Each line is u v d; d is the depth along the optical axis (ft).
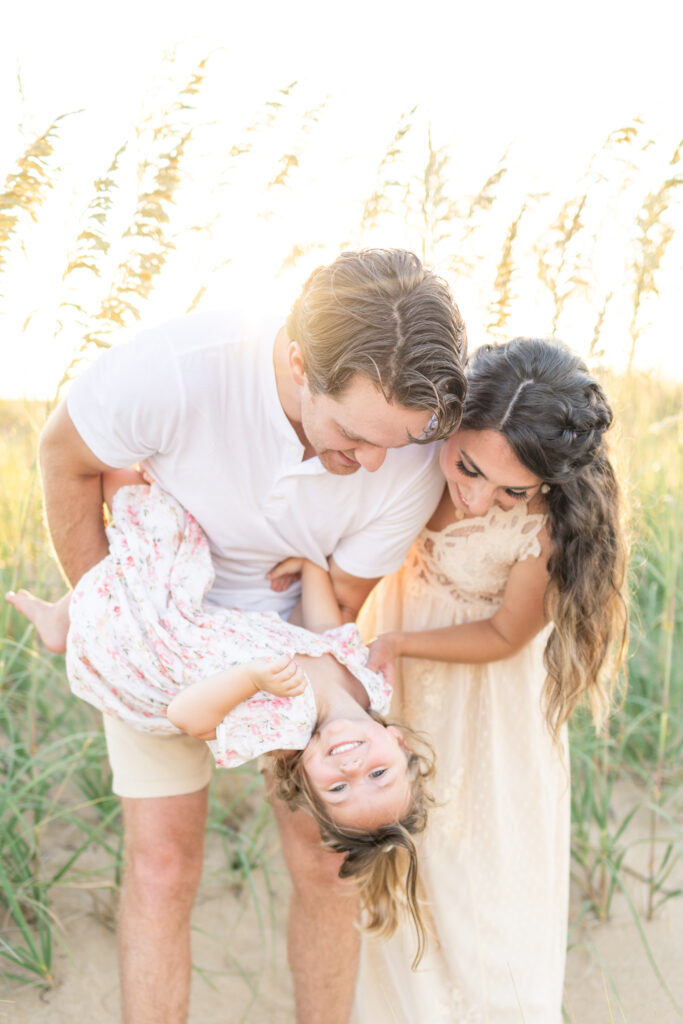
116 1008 7.49
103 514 7.16
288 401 5.91
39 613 7.22
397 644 6.86
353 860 6.44
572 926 8.95
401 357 4.91
